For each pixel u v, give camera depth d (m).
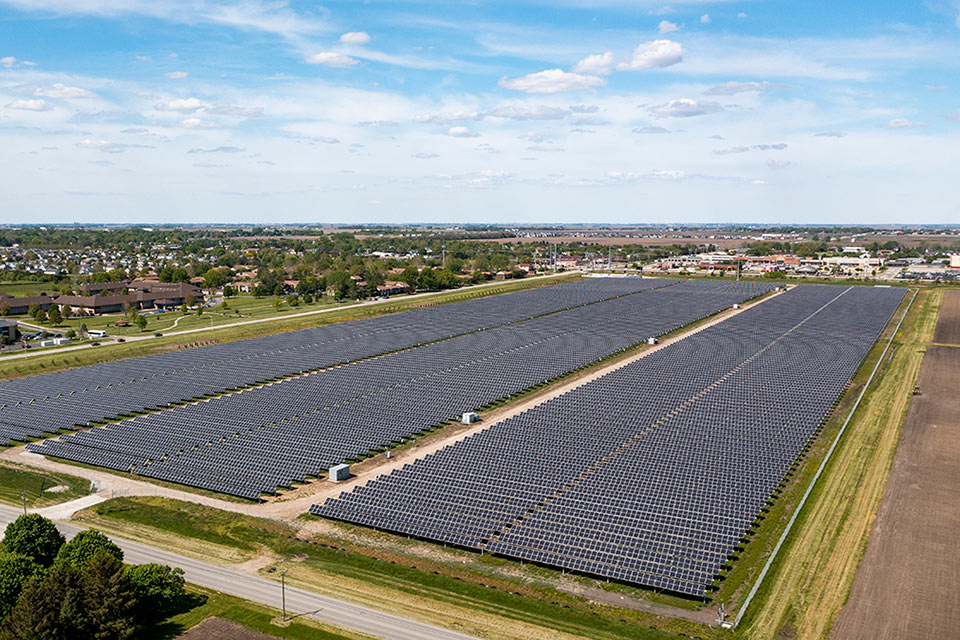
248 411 115.94
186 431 106.75
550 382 137.50
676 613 59.75
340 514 78.94
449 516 76.38
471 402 121.25
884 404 118.50
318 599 62.44
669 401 116.06
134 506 83.00
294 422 110.12
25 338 198.38
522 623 58.59
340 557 70.44
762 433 99.81
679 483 82.06
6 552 64.88
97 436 105.94
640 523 72.62
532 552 69.00
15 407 123.25
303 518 79.56
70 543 64.44
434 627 58.03
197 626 57.94
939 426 106.44
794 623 57.34
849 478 86.88
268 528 77.00
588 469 87.31
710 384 127.56
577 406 113.75
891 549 68.94
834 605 59.69
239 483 88.25
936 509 77.62
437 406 118.62
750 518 73.75
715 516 73.88
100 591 54.38
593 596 62.69
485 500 79.38
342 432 105.38
